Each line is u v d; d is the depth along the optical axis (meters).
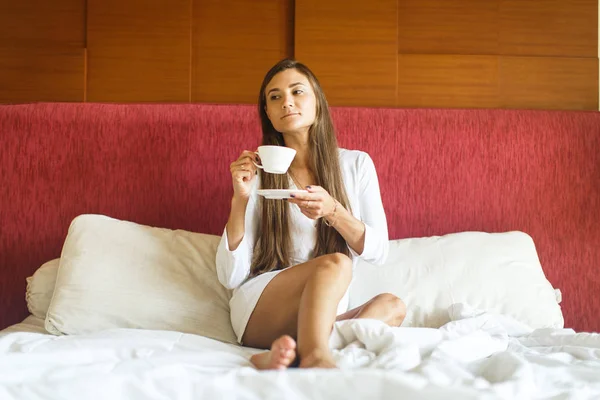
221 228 2.22
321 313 1.26
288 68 1.73
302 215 1.68
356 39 2.51
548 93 2.55
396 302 1.57
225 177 2.23
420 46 2.54
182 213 2.21
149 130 2.22
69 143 2.19
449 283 1.90
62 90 2.49
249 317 1.52
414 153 2.26
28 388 0.87
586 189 2.29
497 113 2.31
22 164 2.18
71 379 0.88
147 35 2.51
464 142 2.27
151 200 2.21
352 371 0.87
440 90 2.53
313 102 1.72
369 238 1.60
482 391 0.85
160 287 1.76
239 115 2.25
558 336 1.54
